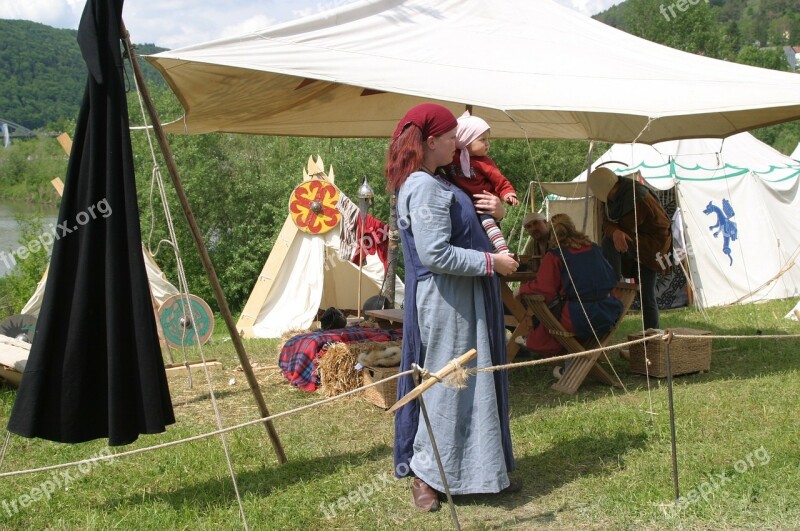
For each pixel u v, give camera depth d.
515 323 6.91
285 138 19.42
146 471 4.32
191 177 17.27
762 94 5.57
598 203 10.45
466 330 3.48
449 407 3.50
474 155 4.32
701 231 11.04
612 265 7.04
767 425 4.71
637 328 8.71
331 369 5.93
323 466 4.31
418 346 3.56
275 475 4.19
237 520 3.57
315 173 10.98
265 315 10.66
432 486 3.54
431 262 3.33
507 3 6.28
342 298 11.68
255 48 4.63
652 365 6.19
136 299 3.45
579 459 4.24
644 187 6.93
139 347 3.45
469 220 3.51
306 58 4.71
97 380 3.51
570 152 19.25
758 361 6.68
